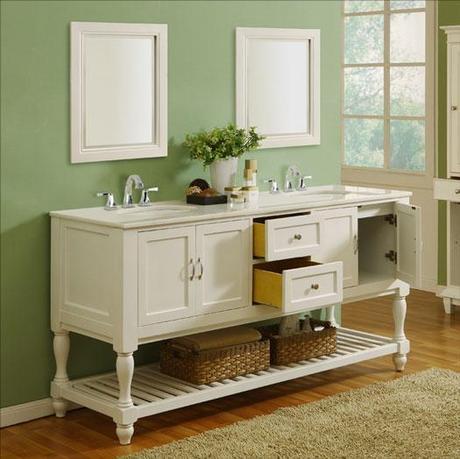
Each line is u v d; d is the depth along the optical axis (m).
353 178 9.08
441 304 8.25
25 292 5.92
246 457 5.48
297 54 6.85
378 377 6.61
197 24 6.39
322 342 6.46
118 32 6.08
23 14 5.79
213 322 5.94
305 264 6.34
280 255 6.07
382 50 8.84
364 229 6.85
